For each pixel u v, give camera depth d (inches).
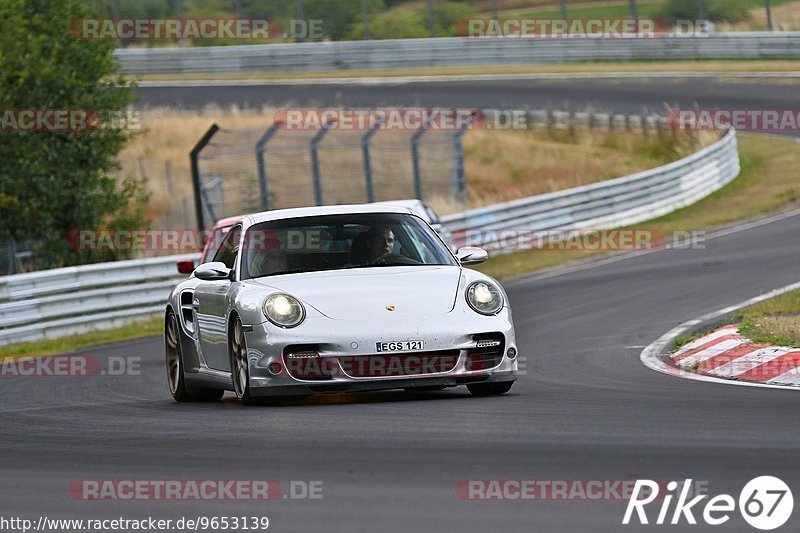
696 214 3720.5
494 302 1121.4
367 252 1199.6
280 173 4707.2
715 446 794.2
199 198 3400.6
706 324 1737.2
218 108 5703.7
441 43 6437.0
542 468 740.7
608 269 2714.1
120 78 3361.2
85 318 2480.3
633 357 1493.6
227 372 1187.9
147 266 2632.9
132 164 4896.7
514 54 6368.1
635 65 6087.6
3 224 3203.7
